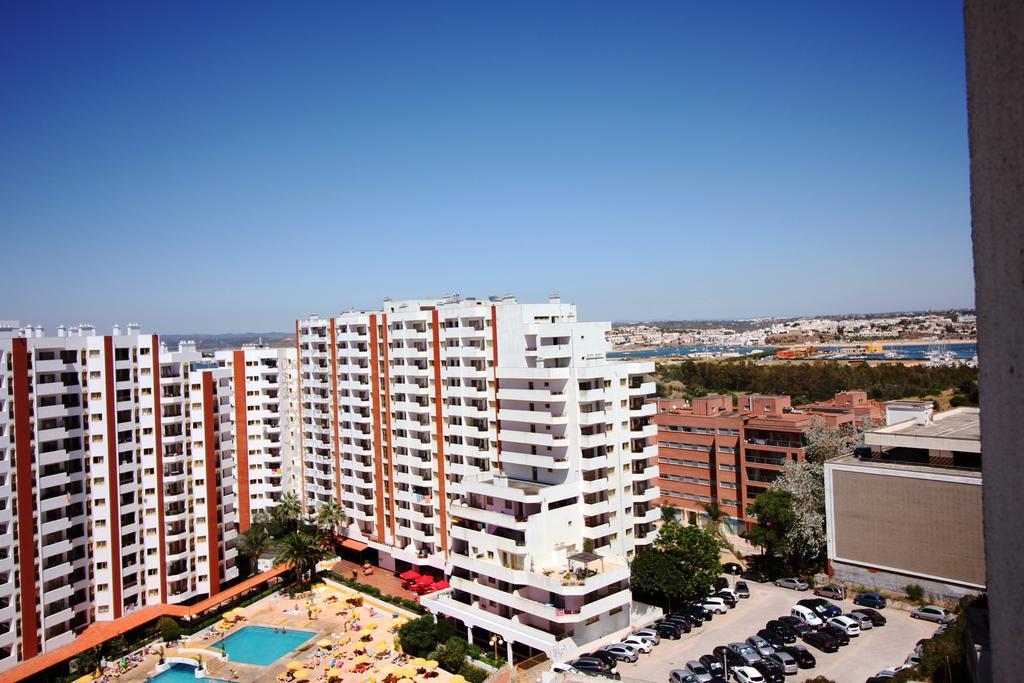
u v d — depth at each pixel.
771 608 80.50
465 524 87.88
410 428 105.25
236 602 104.38
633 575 81.38
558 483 85.75
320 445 124.69
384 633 89.31
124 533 97.38
